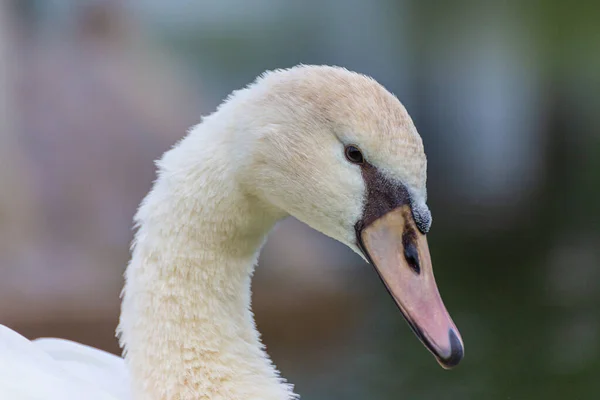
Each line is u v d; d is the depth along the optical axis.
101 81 13.53
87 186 12.02
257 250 5.11
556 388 9.44
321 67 4.76
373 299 12.20
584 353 10.33
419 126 20.05
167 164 4.96
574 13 22.06
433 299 4.57
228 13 22.39
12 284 10.72
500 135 19.45
